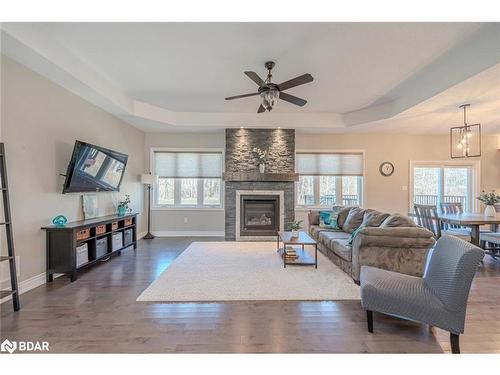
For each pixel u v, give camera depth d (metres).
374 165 6.72
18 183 3.02
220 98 4.88
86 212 4.22
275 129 6.16
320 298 2.92
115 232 4.56
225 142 6.16
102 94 3.93
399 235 3.18
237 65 3.48
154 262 4.30
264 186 6.09
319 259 4.41
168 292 3.05
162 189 6.76
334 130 6.25
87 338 2.14
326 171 6.71
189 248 5.24
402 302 2.11
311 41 2.88
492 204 4.57
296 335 2.20
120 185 5.39
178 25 2.60
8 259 2.54
